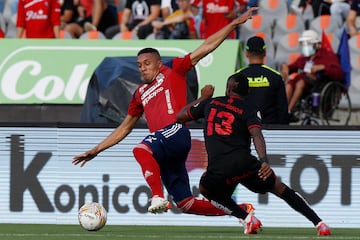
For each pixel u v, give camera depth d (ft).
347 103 162.81
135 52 151.43
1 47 154.71
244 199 118.21
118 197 120.26
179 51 150.20
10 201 122.11
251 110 97.50
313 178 118.11
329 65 156.56
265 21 185.26
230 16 175.42
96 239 96.37
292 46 178.70
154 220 119.65
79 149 121.08
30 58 153.07
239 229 112.78
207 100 99.40
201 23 179.52
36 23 170.71
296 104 157.17
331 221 117.91
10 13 197.26
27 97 149.79
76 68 151.23
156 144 99.91
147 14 187.32
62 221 120.98
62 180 121.19
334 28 182.29
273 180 99.14
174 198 103.91
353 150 117.60
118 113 131.54
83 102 148.46
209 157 98.27
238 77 98.78
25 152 121.70
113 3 192.85
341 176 117.80
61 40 154.61
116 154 120.26
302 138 118.21
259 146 94.79
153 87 101.45
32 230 109.19
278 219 117.70
